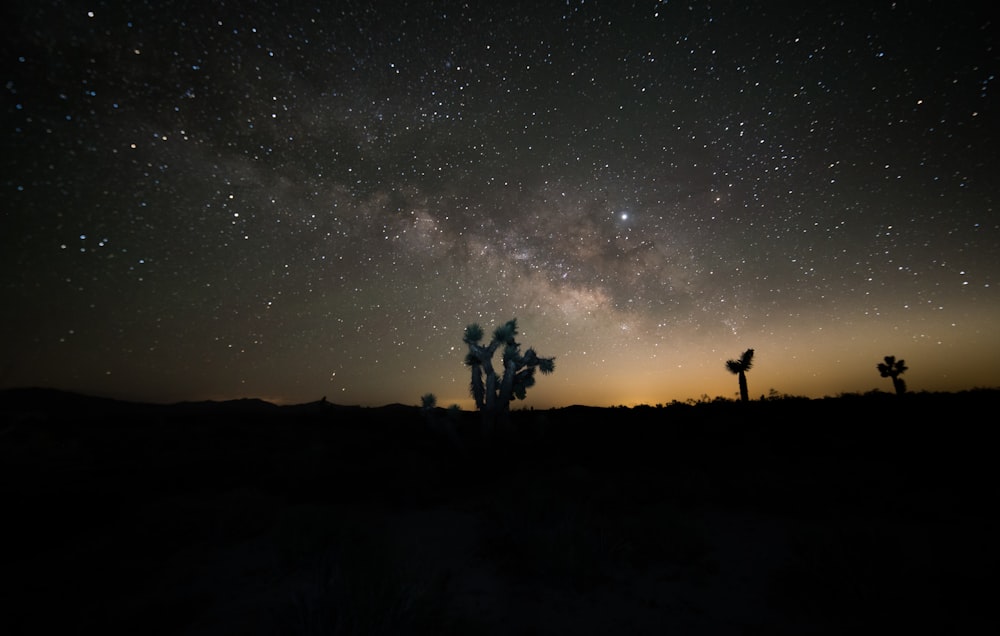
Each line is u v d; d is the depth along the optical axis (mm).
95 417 26328
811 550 4621
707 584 4559
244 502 7820
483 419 14547
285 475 11023
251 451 15891
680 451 12984
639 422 19141
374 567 3703
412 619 3379
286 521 5820
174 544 6129
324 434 20500
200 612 4059
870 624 3518
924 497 7219
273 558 5465
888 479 8508
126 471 11758
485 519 7203
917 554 4887
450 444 15078
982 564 4488
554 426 18781
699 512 7379
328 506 8352
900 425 14109
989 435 11492
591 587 4555
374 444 17078
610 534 5859
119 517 7508
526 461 12469
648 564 5148
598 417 21594
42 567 5301
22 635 3656
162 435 19703
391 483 10008
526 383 15039
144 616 3957
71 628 3781
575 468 10219
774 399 23719
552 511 6398
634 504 7801
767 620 3750
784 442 13469
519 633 3625
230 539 6402
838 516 6707
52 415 25375
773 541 5801
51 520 6949
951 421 13680
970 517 6242
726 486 8672
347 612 3352
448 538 6332
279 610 3980
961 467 8984
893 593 3914
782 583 4426
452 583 4684
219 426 23359
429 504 8641
